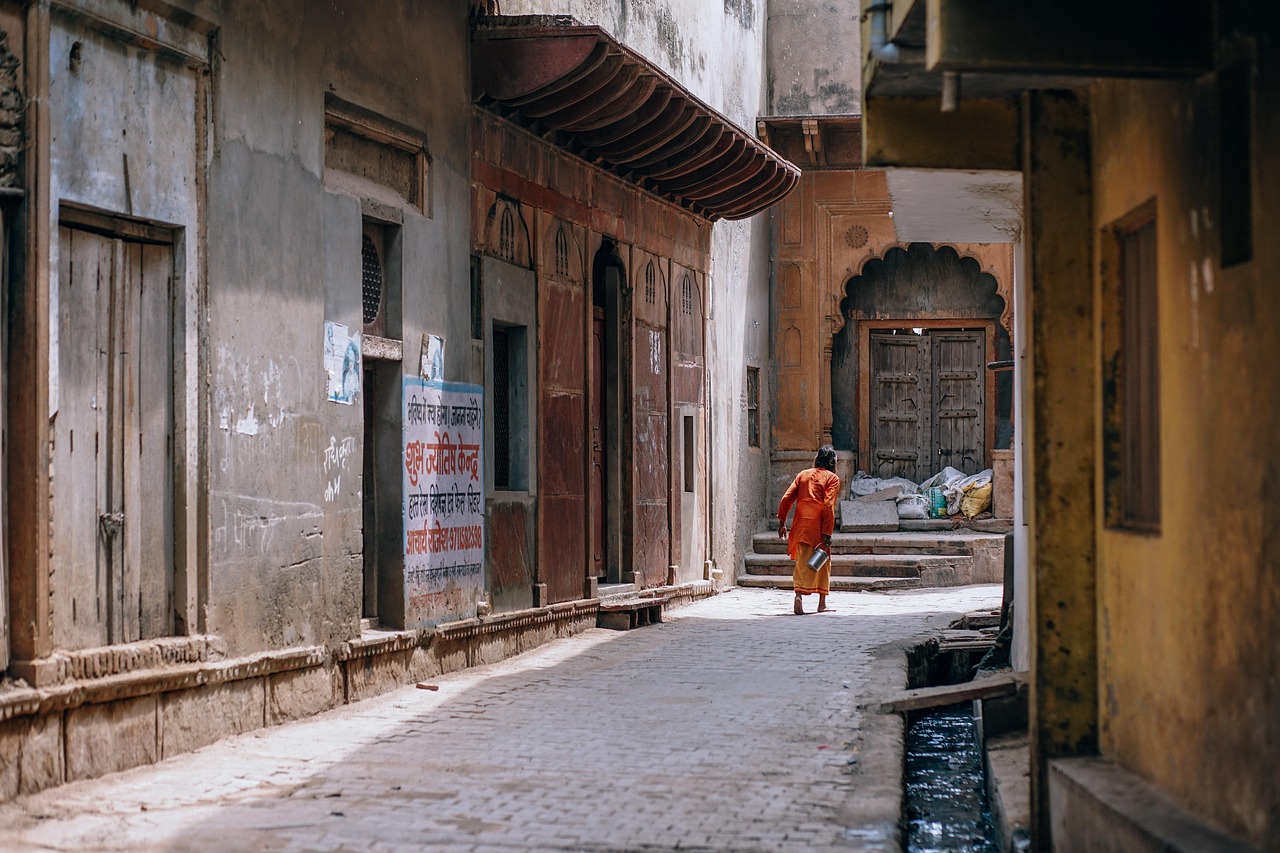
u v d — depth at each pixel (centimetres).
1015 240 909
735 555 1838
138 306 711
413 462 981
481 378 1109
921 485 2078
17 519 609
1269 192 375
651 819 573
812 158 2067
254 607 784
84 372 670
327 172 897
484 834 547
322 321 866
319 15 865
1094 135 530
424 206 1012
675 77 1609
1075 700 531
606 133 1266
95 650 655
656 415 1512
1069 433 533
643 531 1470
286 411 823
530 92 1095
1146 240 492
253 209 790
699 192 1543
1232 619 399
